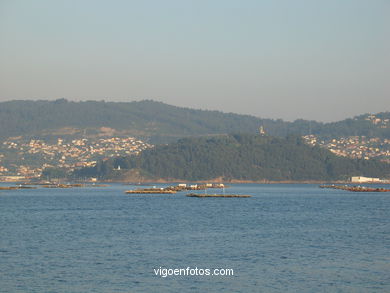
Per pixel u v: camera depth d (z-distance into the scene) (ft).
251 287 363.56
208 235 586.04
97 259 443.32
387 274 397.80
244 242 535.19
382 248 504.02
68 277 383.45
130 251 479.41
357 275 394.52
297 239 558.97
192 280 378.94
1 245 511.40
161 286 363.76
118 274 393.50
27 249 488.44
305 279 383.04
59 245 511.81
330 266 422.41
